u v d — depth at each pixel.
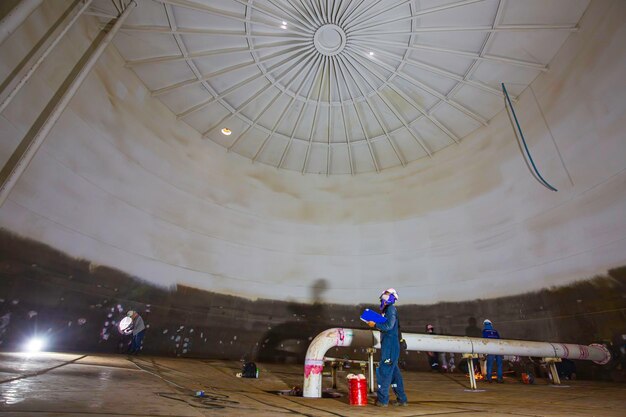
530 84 14.62
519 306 13.67
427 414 4.28
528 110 14.66
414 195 18.80
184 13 12.83
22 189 9.83
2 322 9.06
